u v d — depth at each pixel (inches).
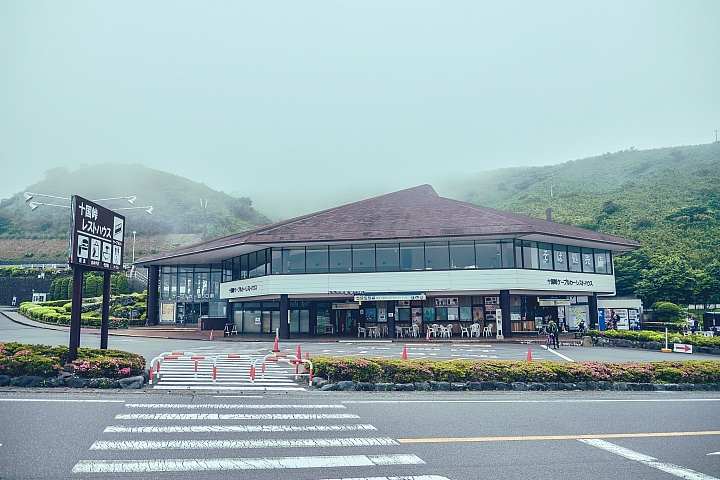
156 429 339.6
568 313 1545.3
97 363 500.1
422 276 1348.4
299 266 1405.0
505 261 1334.9
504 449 314.8
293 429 351.9
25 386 473.7
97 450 288.4
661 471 277.4
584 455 305.6
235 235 1707.7
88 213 543.2
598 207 3639.3
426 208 1523.1
